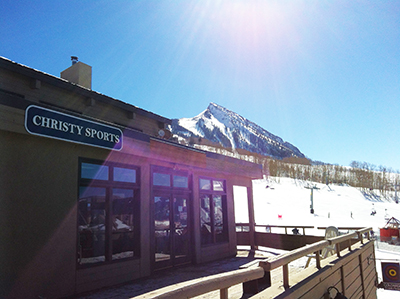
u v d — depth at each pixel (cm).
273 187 7050
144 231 700
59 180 540
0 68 788
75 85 926
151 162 748
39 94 868
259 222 3791
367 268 786
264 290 361
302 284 391
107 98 1027
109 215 628
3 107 452
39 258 493
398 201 7462
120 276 625
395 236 2133
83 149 589
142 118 1213
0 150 468
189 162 841
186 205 870
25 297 468
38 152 516
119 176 669
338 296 468
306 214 4606
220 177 1028
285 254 388
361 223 4019
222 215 1031
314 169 12019
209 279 251
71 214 550
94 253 591
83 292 552
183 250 834
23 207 485
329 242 530
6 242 458
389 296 919
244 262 892
